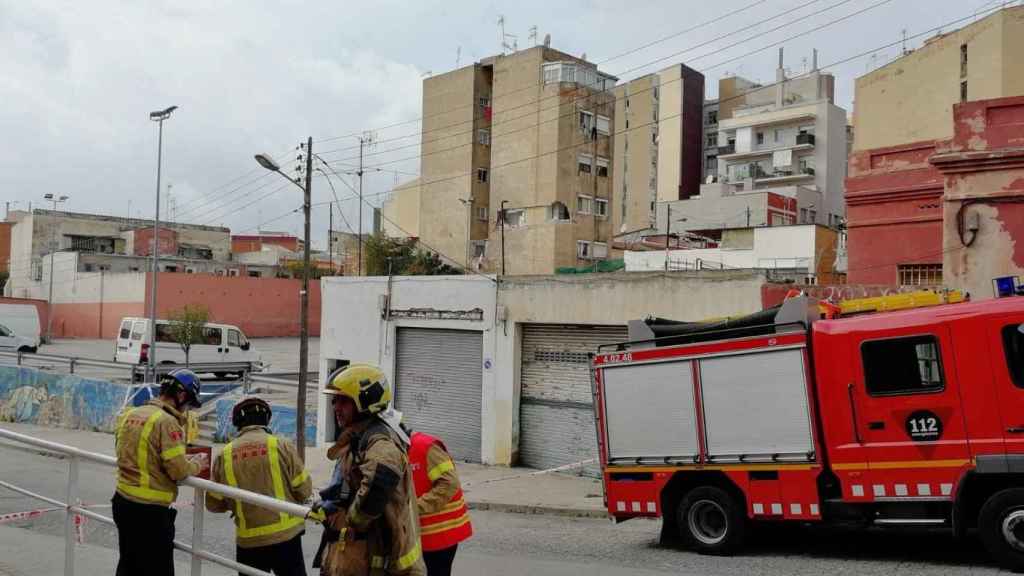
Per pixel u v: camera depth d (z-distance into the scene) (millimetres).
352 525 4129
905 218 17984
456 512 5426
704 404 10742
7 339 46031
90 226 79562
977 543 10086
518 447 19734
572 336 18938
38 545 9141
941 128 29484
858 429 9609
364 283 22906
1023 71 28188
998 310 8938
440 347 21375
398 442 4348
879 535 10992
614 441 11492
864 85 31406
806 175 73562
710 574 9188
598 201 54562
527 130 53875
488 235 55500
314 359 48312
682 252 49031
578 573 9289
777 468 10102
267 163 20969
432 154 58688
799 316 10141
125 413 5961
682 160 81750
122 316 62344
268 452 5715
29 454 21734
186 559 9758
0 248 86562
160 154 40250
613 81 55844
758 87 82562
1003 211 14641
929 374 9266
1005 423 8773
